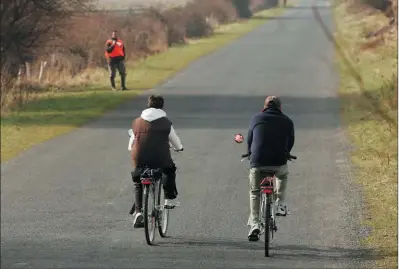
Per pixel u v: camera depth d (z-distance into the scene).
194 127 63.38
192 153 51.94
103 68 111.06
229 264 26.31
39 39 92.81
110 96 85.31
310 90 87.00
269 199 26.72
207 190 40.56
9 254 28.61
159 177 28.98
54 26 93.81
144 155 28.83
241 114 70.69
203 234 31.41
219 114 70.94
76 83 96.81
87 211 36.69
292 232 31.11
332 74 101.06
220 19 181.50
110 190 41.62
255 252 28.11
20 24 90.44
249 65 116.50
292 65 114.25
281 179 28.30
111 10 135.50
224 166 47.34
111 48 90.62
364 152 49.09
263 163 27.61
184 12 171.75
